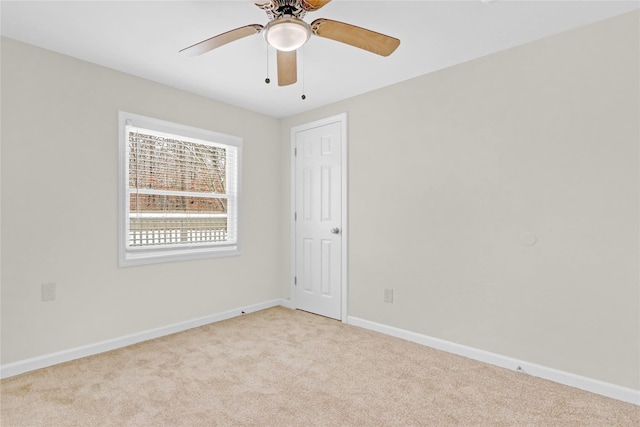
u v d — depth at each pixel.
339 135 3.43
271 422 1.75
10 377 2.21
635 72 1.96
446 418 1.79
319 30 1.73
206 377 2.23
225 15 2.00
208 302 3.35
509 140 2.41
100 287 2.65
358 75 2.85
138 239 2.92
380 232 3.11
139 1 1.87
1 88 2.23
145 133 2.95
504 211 2.43
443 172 2.73
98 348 2.61
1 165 2.22
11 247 2.26
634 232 1.96
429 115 2.81
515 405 1.92
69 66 2.51
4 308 2.23
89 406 1.88
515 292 2.38
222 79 2.93
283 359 2.51
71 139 2.51
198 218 3.35
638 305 1.95
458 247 2.65
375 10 1.95
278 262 4.03
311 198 3.71
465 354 2.58
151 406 1.89
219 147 3.52
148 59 2.56
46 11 1.95
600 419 1.79
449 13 1.98
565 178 2.19
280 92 3.22
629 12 1.98
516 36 2.24
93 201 2.62
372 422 1.76
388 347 2.75
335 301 3.47
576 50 2.15
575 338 2.14
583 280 2.12
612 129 2.03
